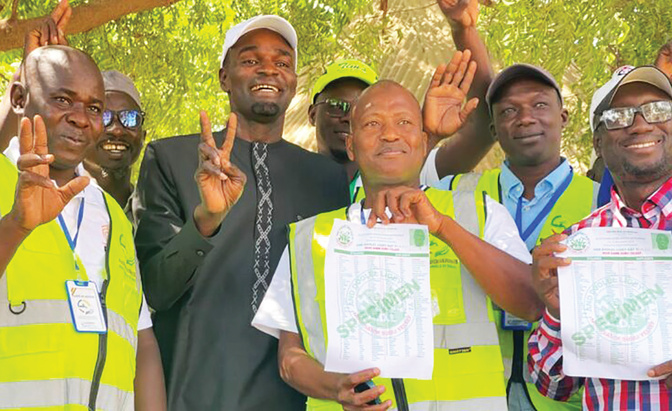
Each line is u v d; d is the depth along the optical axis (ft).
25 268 14.39
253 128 18.10
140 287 16.07
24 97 15.30
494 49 26.68
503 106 17.88
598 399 14.44
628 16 26.37
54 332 14.33
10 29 22.62
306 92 28.48
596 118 15.42
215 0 29.25
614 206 14.89
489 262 14.62
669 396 14.08
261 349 16.84
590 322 14.01
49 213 12.97
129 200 20.13
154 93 28.73
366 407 14.26
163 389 16.24
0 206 14.43
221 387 16.65
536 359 14.70
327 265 14.55
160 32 28.43
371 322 14.34
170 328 17.08
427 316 14.38
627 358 13.92
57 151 14.98
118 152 21.27
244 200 17.44
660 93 14.55
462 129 19.74
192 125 30.96
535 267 14.24
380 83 15.89
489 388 14.87
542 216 17.52
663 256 14.12
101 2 23.44
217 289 16.96
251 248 17.24
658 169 14.48
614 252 14.17
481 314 15.20
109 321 14.93
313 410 15.28
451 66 17.08
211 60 29.43
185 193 17.26
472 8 18.31
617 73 16.62
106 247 15.44
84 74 15.20
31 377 14.10
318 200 17.98
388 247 14.58
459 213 15.69
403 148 15.40
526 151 17.70
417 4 38.65
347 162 21.81
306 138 38.91
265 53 17.95
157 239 16.90
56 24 16.51
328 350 14.25
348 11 27.68
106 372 14.73
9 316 14.17
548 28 26.03
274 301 15.72
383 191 14.44
